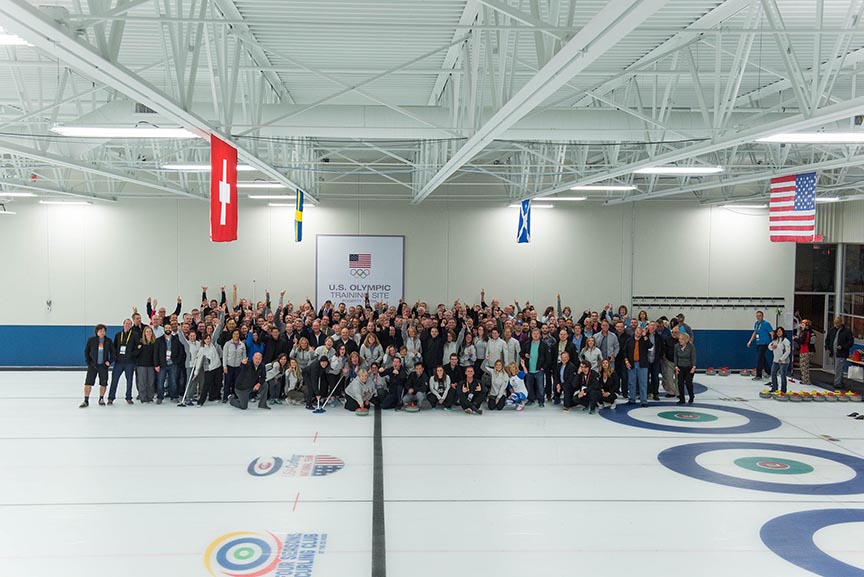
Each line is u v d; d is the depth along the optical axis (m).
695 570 7.90
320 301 23.47
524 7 8.88
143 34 10.89
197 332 17.31
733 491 10.49
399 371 15.66
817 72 8.32
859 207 22.25
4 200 22.33
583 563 8.02
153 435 13.27
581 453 12.38
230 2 9.23
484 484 10.66
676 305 23.97
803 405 16.97
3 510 9.41
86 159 17.69
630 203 23.86
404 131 11.64
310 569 7.79
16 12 4.91
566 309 20.23
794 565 8.05
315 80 14.17
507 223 23.78
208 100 15.30
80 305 22.72
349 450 12.39
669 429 14.24
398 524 9.07
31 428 13.75
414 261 23.66
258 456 11.96
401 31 10.52
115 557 8.04
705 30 7.99
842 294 23.64
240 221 23.23
